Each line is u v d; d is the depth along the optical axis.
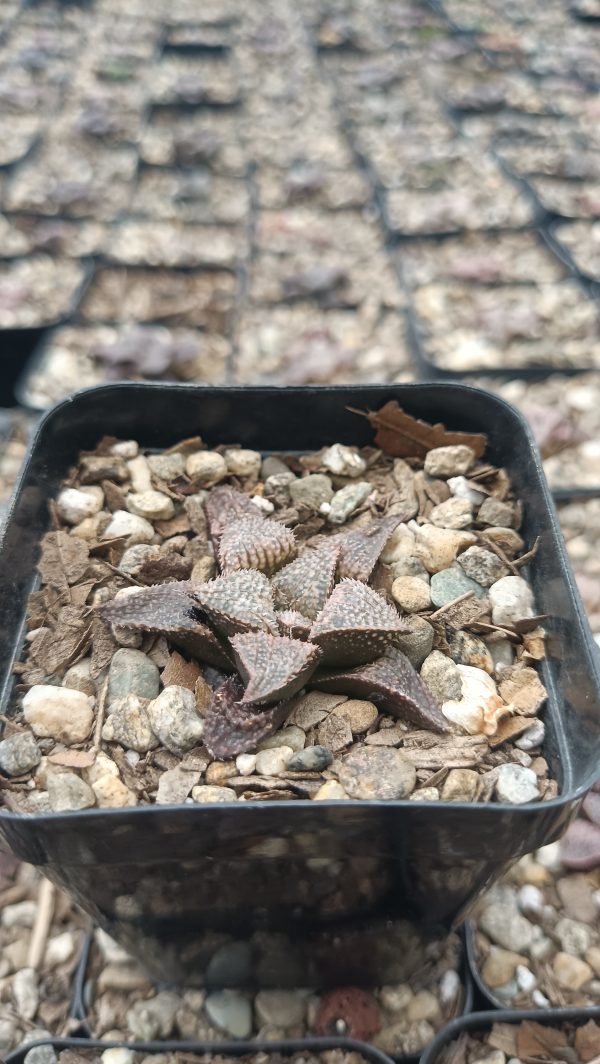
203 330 0.25
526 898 0.12
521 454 0.13
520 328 0.24
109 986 0.12
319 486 0.13
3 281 0.26
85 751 0.10
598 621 0.16
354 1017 0.11
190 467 0.14
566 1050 0.11
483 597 0.12
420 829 0.09
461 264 0.26
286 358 0.23
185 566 0.12
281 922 0.10
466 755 0.10
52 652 0.11
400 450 0.14
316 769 0.10
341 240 0.28
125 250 0.27
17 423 0.21
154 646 0.11
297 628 0.10
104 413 0.13
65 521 0.13
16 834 0.09
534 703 0.10
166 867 0.09
